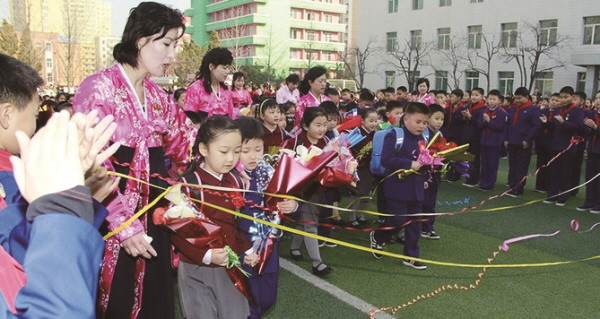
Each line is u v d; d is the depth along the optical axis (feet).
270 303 9.62
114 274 7.38
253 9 164.96
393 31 101.86
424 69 96.68
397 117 20.26
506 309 12.17
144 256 7.38
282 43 167.32
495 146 26.58
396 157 14.15
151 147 7.99
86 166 3.06
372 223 19.21
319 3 174.29
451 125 31.32
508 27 83.87
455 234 18.47
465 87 90.94
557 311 12.11
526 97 26.37
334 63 168.86
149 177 7.90
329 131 16.10
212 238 7.72
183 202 7.77
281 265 14.87
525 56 81.10
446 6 91.71
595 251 16.72
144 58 7.67
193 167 8.87
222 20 178.50
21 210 3.38
